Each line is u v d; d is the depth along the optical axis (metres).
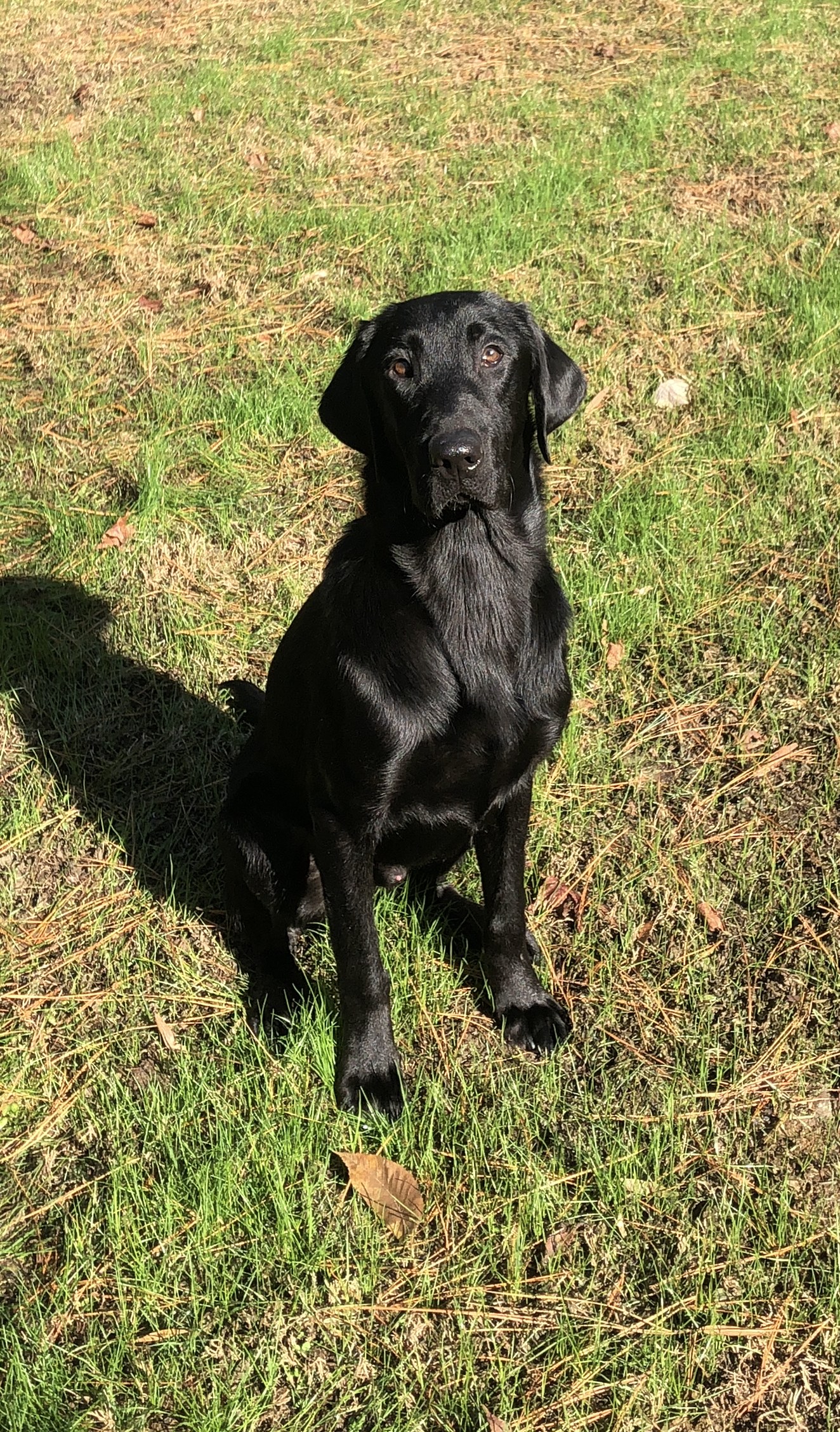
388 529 1.25
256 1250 1.16
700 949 1.40
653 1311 1.11
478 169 2.88
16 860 1.55
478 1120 1.25
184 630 1.83
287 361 2.29
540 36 3.57
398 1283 1.14
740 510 1.92
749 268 2.40
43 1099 1.31
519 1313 1.11
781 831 1.51
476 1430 1.04
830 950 1.38
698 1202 1.18
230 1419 1.05
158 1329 1.12
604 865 1.50
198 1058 1.34
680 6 3.67
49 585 1.90
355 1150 1.24
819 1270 1.12
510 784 1.29
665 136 2.92
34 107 3.30
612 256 2.47
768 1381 1.05
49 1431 1.04
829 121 2.94
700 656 1.73
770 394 2.10
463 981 1.42
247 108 3.24
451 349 1.21
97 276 2.60
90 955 1.45
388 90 3.30
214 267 2.58
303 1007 1.34
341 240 2.64
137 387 2.27
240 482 2.05
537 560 1.28
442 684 1.23
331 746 1.26
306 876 1.47
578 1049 1.33
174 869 1.53
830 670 1.67
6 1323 1.13
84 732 1.71
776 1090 1.26
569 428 2.08
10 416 2.22
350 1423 1.06
